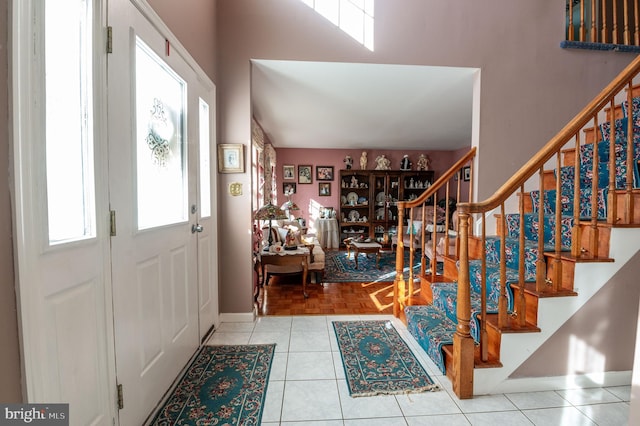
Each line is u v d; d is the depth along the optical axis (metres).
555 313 1.61
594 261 1.60
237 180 2.54
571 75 2.73
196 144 2.01
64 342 0.92
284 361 1.92
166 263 1.61
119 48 1.19
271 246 3.37
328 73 2.78
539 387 1.65
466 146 6.49
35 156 0.81
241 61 2.50
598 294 1.63
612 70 2.79
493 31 2.65
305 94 3.31
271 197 5.79
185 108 1.83
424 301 2.52
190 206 1.91
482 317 1.61
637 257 1.63
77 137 1.00
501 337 1.59
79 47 1.01
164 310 1.58
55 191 0.92
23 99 0.78
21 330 0.79
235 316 2.58
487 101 2.66
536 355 1.64
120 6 1.20
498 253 2.11
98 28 1.07
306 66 2.63
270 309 2.89
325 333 2.34
